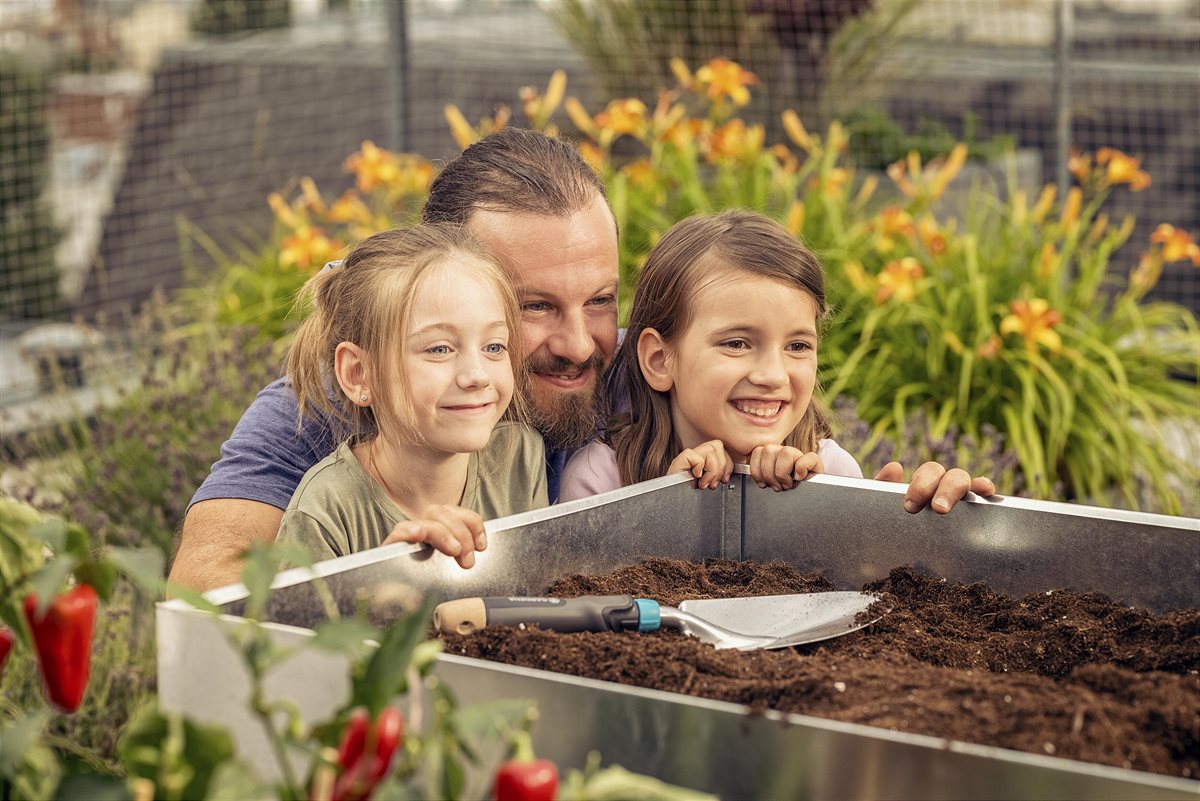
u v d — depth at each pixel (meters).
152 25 7.27
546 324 1.85
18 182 6.05
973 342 3.78
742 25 5.43
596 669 1.13
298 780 0.95
